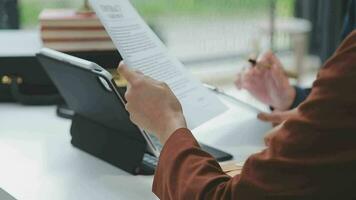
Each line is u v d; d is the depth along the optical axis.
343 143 0.68
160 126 0.88
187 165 0.81
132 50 1.02
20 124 1.49
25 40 1.88
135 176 1.14
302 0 5.07
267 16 4.41
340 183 0.69
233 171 1.03
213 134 1.41
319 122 0.69
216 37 4.11
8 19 2.78
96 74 1.06
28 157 1.24
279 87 1.56
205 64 4.00
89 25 1.60
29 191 1.05
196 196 0.77
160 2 3.81
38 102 1.68
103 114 1.17
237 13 4.16
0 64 1.67
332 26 4.29
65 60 1.14
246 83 1.62
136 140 1.15
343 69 0.68
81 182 1.10
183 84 1.16
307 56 4.75
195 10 3.97
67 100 1.30
